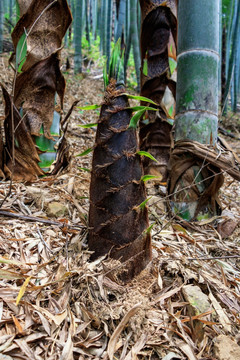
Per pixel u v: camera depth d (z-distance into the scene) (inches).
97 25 409.4
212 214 61.2
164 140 80.3
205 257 49.8
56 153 74.0
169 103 79.1
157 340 32.7
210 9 57.3
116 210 36.2
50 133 71.1
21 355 27.8
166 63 77.8
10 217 50.9
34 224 50.6
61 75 69.5
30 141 67.0
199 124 58.9
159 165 80.3
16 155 67.4
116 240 36.4
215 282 42.0
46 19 64.6
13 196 59.1
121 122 36.0
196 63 58.1
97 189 36.9
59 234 48.8
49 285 36.6
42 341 30.1
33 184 67.1
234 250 54.9
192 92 59.1
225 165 56.8
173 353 31.6
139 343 31.7
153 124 80.2
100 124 36.6
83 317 33.1
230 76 231.8
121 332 32.4
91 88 235.9
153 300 36.9
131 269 36.4
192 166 59.7
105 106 36.4
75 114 160.1
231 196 89.8
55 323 31.3
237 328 36.6
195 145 57.9
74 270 35.8
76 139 123.5
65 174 73.3
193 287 39.3
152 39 78.7
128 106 36.7
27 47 64.0
